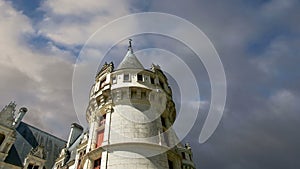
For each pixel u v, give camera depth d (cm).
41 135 5134
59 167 4369
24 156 4272
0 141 3953
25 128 4953
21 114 5091
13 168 3906
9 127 4106
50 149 4988
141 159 2217
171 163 2525
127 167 2153
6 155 3875
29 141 4722
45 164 4538
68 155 4588
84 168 2438
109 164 2208
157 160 2284
